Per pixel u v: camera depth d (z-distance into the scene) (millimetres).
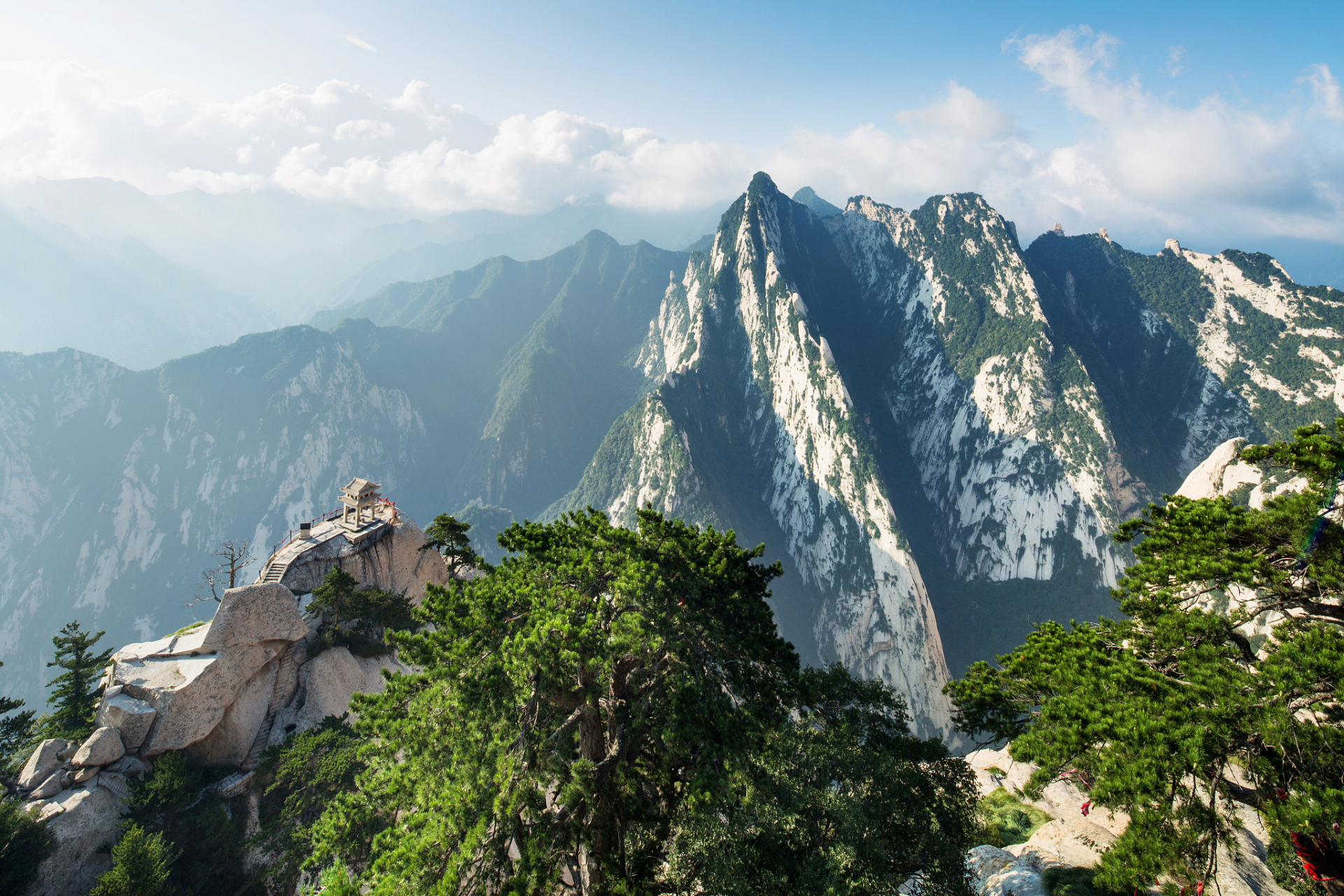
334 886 19812
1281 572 18547
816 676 28797
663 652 25547
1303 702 15828
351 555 58875
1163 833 14391
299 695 48812
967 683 22734
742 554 31234
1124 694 17641
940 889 20250
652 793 27172
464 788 18922
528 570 28016
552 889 20125
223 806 40219
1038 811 27281
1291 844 14297
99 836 36375
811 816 20641
